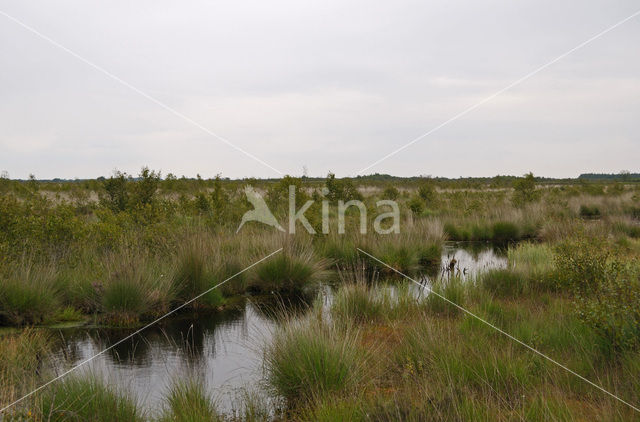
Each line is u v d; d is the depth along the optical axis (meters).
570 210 20.61
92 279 7.44
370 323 6.47
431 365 4.42
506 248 14.12
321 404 3.73
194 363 5.20
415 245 11.87
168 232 9.51
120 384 4.52
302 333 4.75
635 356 4.14
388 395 4.02
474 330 5.54
